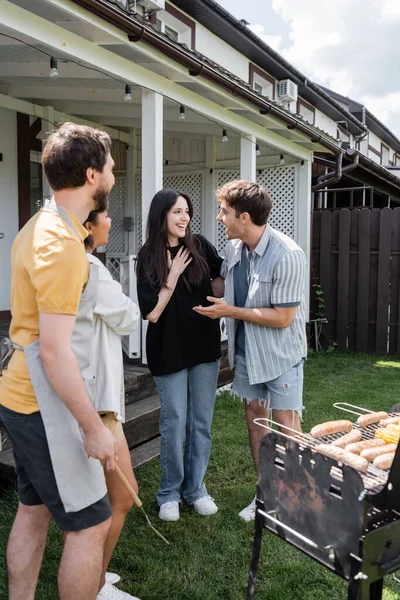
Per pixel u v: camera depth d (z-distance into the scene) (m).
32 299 1.47
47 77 4.45
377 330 7.72
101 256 8.27
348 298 7.96
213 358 2.78
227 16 8.18
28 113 6.07
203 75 4.42
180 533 2.69
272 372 2.64
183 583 2.29
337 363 7.05
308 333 8.00
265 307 2.62
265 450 1.76
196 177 7.97
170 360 2.63
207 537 2.65
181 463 2.80
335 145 7.52
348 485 1.44
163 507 2.80
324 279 8.09
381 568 1.47
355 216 7.79
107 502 1.60
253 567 1.82
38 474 1.52
